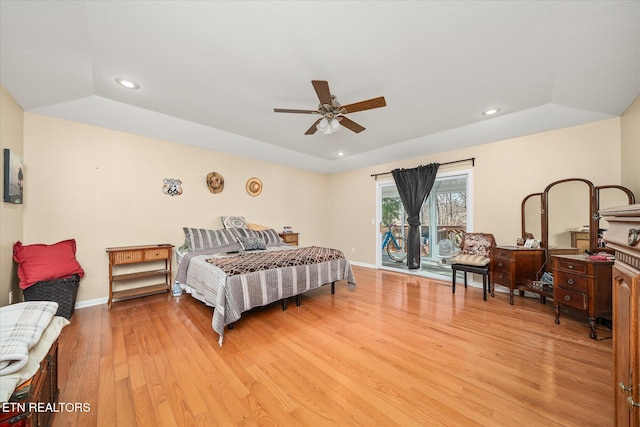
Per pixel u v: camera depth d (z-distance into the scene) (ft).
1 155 7.15
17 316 3.84
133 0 4.78
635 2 4.66
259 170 16.31
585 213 9.65
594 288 7.19
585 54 6.30
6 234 7.40
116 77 7.65
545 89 8.22
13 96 7.79
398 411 4.52
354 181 18.95
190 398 4.83
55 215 9.34
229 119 11.03
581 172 9.89
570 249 9.92
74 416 4.33
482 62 6.82
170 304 10.19
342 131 12.55
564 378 5.40
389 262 17.72
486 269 10.74
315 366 5.89
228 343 6.97
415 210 14.88
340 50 6.36
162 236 12.14
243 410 4.54
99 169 10.38
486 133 11.76
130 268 11.08
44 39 5.72
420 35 5.79
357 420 4.33
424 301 10.53
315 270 10.49
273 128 12.19
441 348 6.67
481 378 5.42
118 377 5.43
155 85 8.14
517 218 11.50
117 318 8.70
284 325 8.17
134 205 11.29
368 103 7.36
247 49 6.33
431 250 15.52
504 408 4.58
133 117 10.32
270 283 8.87
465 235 12.56
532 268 10.28
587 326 7.98
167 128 11.44
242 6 4.97
